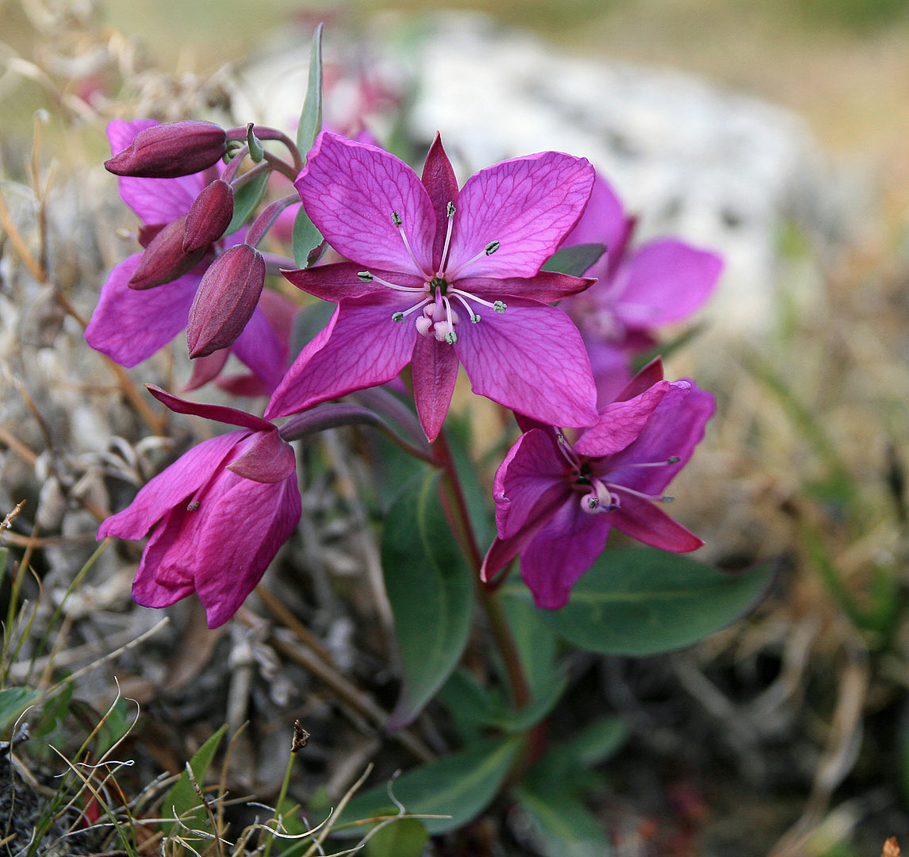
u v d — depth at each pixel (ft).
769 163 1.46
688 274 0.83
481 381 0.58
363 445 0.78
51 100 0.86
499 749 0.72
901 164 1.64
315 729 0.76
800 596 0.91
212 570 0.55
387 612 0.78
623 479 0.61
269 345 0.65
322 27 0.61
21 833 0.61
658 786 0.88
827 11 2.70
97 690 0.72
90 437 0.79
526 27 2.94
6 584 0.77
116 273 0.61
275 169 0.60
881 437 1.01
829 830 0.83
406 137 1.16
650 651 0.68
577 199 0.56
